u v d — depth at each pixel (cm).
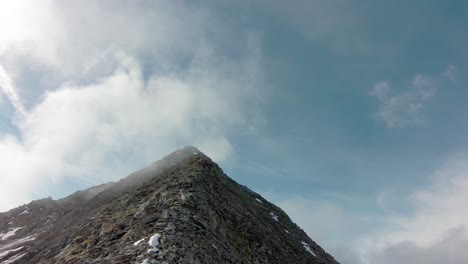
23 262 3319
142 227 2245
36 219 6175
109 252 2055
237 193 4153
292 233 4669
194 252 1995
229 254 2314
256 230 3238
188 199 2702
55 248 3092
